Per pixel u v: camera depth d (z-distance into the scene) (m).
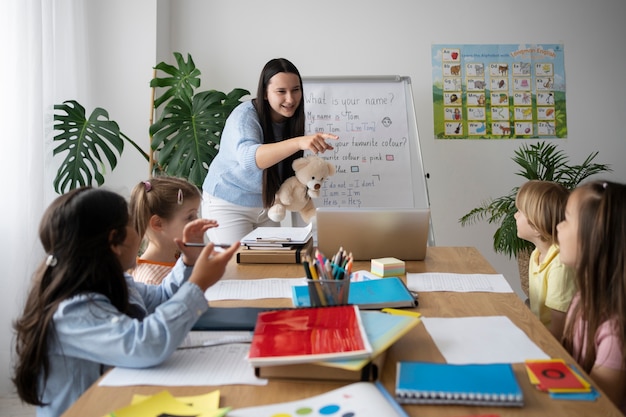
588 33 3.46
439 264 1.65
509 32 3.44
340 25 3.38
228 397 0.82
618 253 1.03
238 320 1.12
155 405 0.77
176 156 2.83
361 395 0.80
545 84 3.46
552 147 3.18
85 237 0.98
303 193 2.44
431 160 3.46
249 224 2.46
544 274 1.65
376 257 1.69
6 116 2.15
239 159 2.18
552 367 0.88
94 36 2.96
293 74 2.28
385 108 3.19
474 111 3.45
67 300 0.96
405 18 3.39
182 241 1.32
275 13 3.36
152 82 2.87
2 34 2.14
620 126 3.50
